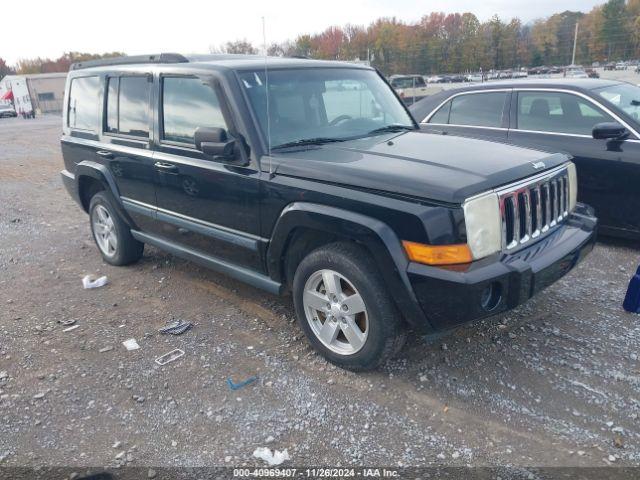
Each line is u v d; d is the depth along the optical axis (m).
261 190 3.67
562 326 4.00
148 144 4.64
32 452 2.92
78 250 6.35
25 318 4.53
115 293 5.00
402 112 4.95
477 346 3.78
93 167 5.32
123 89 4.95
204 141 3.77
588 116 5.66
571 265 3.57
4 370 3.71
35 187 10.74
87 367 3.73
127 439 3.00
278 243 3.64
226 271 4.29
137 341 4.07
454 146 3.84
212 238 4.23
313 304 3.62
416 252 3.00
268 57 4.76
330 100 4.38
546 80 6.25
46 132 26.09
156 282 5.23
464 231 2.96
